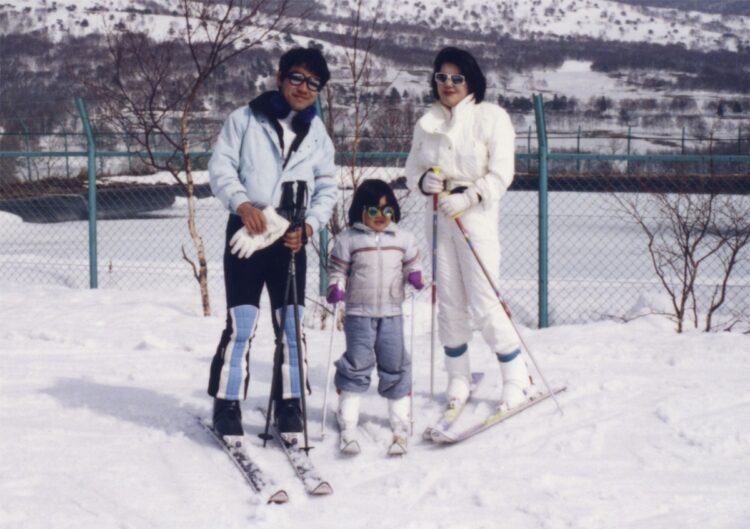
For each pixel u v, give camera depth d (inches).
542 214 294.0
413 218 576.4
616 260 494.9
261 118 161.0
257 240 154.5
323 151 167.5
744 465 152.6
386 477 148.7
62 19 6510.8
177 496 140.3
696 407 179.9
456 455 159.0
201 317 288.5
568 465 153.5
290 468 152.0
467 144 175.9
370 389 199.3
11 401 190.7
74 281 412.2
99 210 769.6
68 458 156.5
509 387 180.9
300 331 157.5
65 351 240.8
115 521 130.6
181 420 177.3
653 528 128.0
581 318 334.6
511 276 445.1
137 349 243.9
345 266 164.6
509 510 134.9
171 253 547.2
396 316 166.6
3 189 737.0
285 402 164.7
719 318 302.5
